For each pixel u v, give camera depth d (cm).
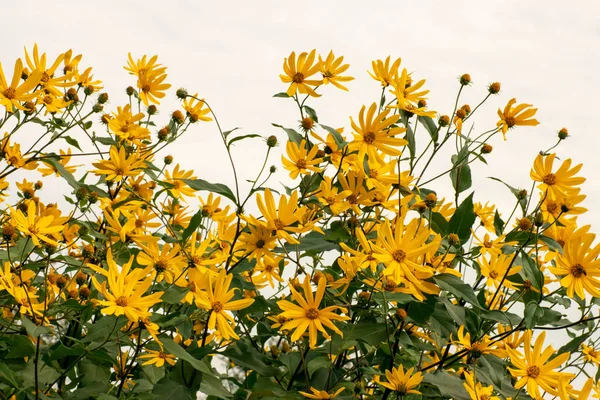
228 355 215
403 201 217
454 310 211
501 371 219
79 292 223
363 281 210
